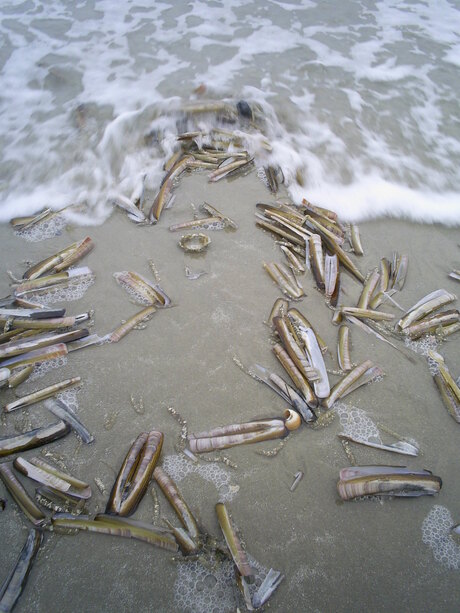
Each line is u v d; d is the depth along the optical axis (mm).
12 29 1420
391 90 1246
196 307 781
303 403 665
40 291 798
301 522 573
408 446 638
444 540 565
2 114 1141
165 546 549
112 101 1176
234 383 689
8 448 614
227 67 1295
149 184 1011
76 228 916
